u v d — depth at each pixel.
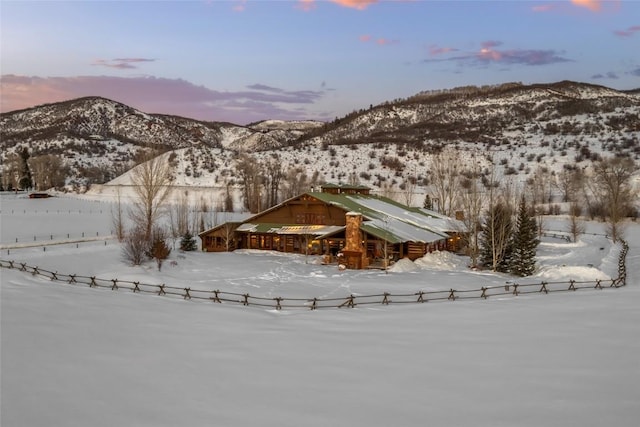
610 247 65.31
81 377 16.77
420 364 18.45
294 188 108.56
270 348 20.62
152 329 23.56
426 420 13.70
